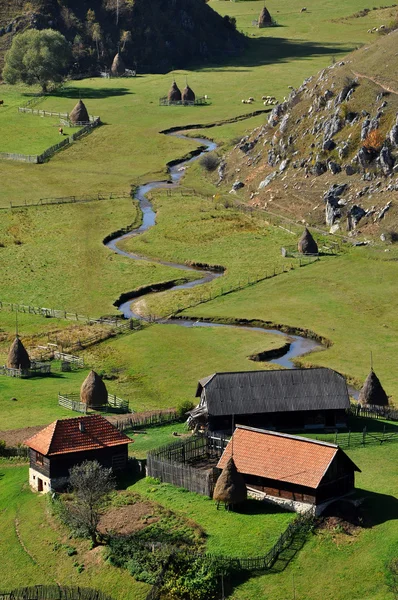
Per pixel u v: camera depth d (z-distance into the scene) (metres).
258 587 119.12
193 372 197.12
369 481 140.50
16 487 149.00
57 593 120.75
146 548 125.50
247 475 135.88
